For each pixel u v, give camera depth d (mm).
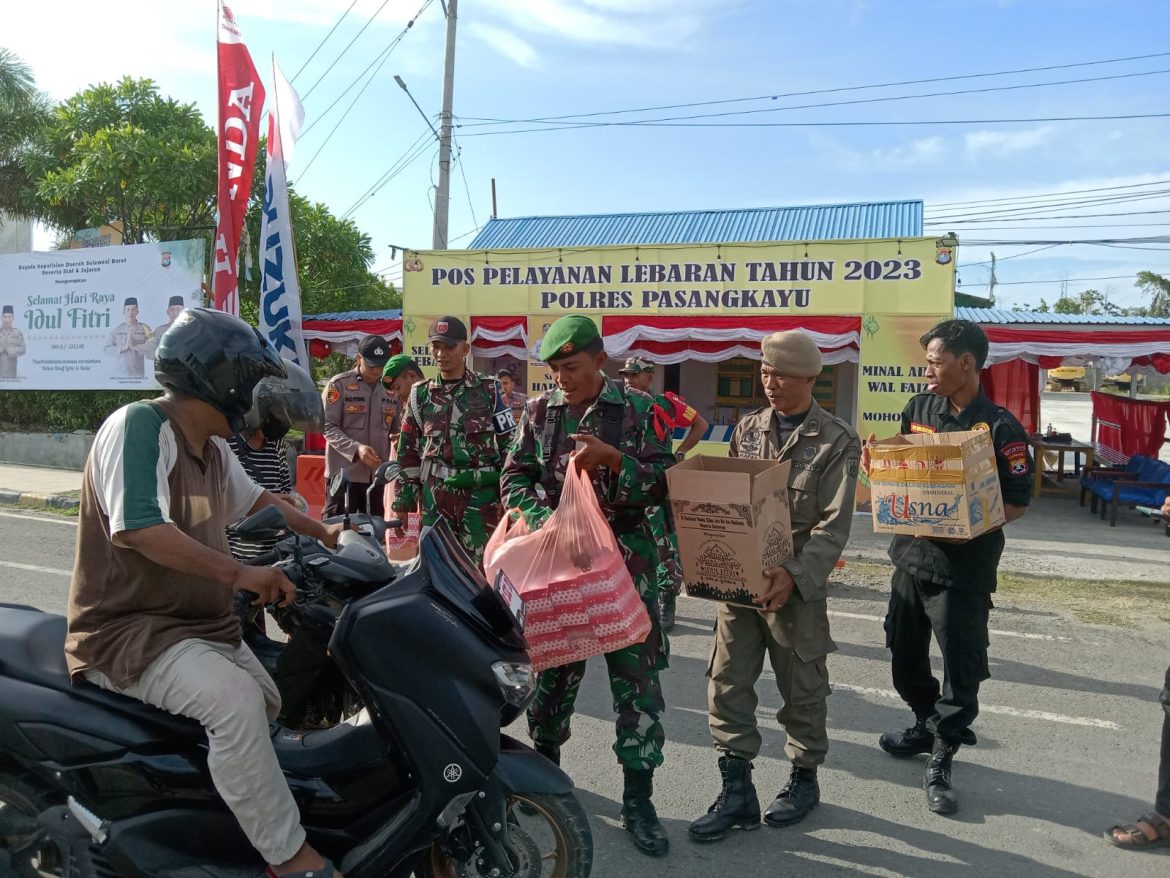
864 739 4320
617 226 16375
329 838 2482
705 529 3076
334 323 14484
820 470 3338
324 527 2914
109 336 13383
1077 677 5289
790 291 11359
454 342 4395
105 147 13922
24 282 13930
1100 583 7762
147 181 13750
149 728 2309
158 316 13047
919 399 3889
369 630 2367
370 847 2398
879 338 10984
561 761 4035
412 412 4578
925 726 4051
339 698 3016
